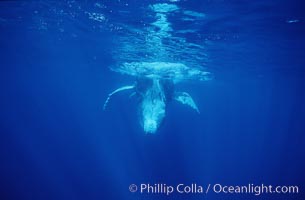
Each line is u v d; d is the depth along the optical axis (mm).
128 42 19016
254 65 26500
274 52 20859
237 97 63250
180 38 17094
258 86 45281
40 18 17000
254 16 13281
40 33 20797
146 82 17922
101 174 35000
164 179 31766
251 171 40375
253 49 19828
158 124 15195
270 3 11734
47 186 31438
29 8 15383
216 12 12820
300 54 21594
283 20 13789
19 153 48750
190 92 51875
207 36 16594
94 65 32969
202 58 22578
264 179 35719
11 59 36625
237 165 44781
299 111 83875
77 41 21359
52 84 63562
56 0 13477
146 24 14984
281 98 62531
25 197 28594
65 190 30250
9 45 27266
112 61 27156
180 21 14133
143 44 19031
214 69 28250
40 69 43906
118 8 13195
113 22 15336
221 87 46594
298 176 37625
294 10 12469
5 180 33000
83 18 15516
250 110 94125
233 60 23719
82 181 32656
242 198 28703
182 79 32188
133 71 28156
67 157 43750
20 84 68750
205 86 43812
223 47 19156
